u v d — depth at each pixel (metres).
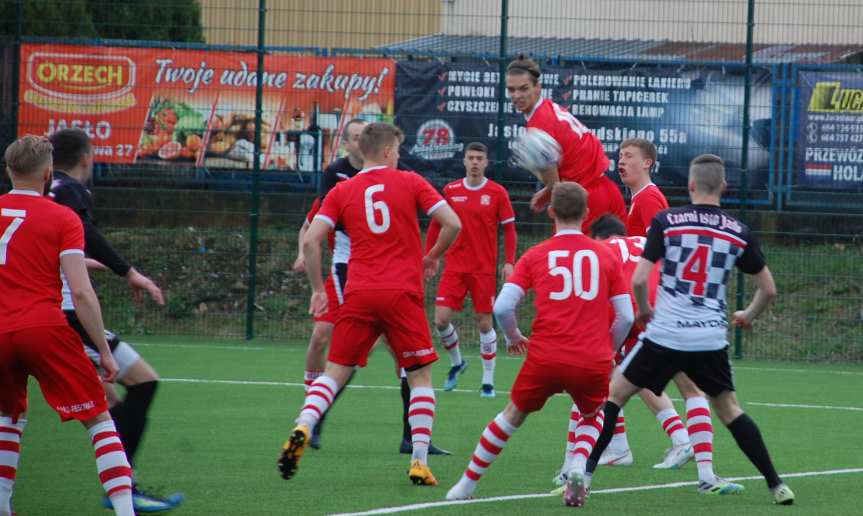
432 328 54.66
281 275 57.81
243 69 52.28
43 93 52.69
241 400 35.88
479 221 39.12
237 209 55.03
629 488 23.41
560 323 20.88
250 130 52.53
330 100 52.16
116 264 20.53
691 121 51.06
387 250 22.81
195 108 52.59
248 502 21.16
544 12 53.00
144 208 54.19
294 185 52.72
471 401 37.34
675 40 53.38
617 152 51.47
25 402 18.84
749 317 22.56
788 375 46.12
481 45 53.69
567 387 20.98
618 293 21.27
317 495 21.89
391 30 53.16
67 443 27.59
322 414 22.06
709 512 20.78
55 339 17.66
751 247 21.84
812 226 51.94
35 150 18.17
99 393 18.08
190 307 56.19
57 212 18.05
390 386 40.66
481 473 21.58
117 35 58.28
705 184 21.97
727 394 21.94
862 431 31.98
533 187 51.97
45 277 17.86
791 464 26.62
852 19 52.09
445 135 52.03
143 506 20.03
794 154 50.59
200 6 58.28
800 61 54.88
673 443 26.11
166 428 30.39
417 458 23.11
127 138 52.88
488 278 39.28
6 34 55.72
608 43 54.03
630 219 27.47
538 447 28.70
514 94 28.16
